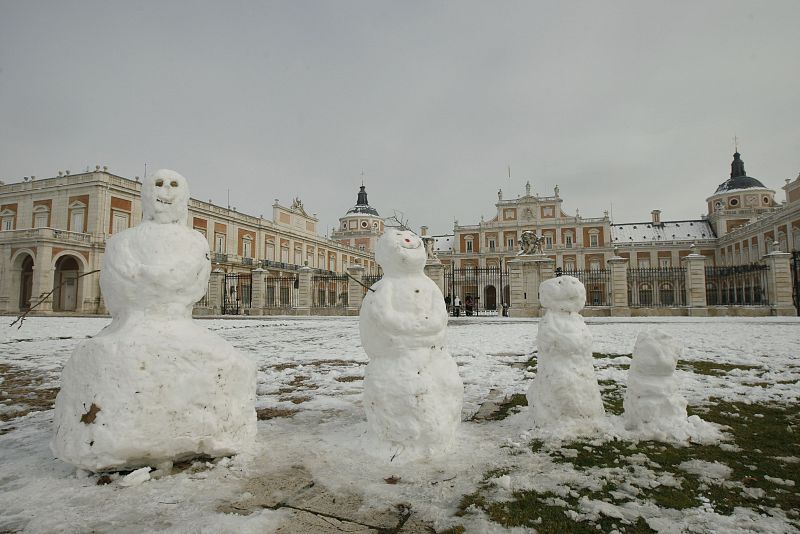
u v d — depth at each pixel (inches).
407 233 146.4
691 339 421.1
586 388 150.3
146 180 138.4
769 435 147.0
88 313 1203.9
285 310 1123.9
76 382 115.3
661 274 1729.8
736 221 2196.1
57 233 1168.2
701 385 219.3
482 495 105.5
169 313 127.4
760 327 567.5
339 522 92.8
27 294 1273.4
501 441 142.3
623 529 90.7
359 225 2711.6
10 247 1179.9
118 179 1312.7
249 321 852.0
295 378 255.4
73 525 91.7
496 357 322.3
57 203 1302.9
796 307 864.3
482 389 219.9
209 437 121.2
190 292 132.7
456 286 2265.0
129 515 95.7
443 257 2427.4
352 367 291.3
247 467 121.2
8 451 136.6
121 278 124.6
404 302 136.7
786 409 177.9
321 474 116.9
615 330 538.6
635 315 924.6
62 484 111.2
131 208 1349.7
